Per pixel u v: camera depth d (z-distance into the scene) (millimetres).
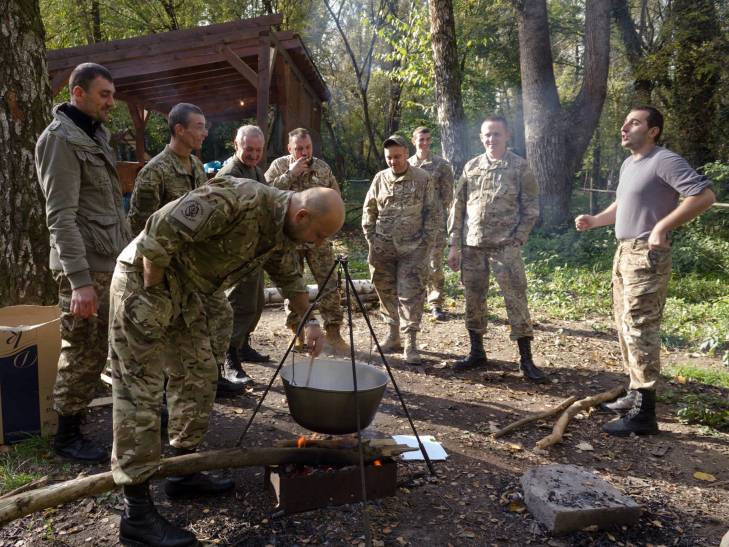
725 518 2857
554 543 2619
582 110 12664
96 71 3055
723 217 11281
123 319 2422
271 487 2910
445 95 10734
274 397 4336
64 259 2920
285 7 22406
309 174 5012
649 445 3699
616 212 4043
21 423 3395
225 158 24156
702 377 5031
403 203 5090
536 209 4805
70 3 19781
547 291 8383
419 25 12906
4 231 4051
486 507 2914
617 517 2738
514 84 23281
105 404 3980
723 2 16234
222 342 3604
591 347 5918
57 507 2781
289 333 6121
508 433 3830
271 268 2852
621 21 18609
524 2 12281
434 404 4316
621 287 4152
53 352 3438
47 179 2918
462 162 10812
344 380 3314
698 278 9180
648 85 18234
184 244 2352
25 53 4098
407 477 3176
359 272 9602
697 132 16922
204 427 2895
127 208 10250
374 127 28578
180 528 2520
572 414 4031
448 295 7973
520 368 4969
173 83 12375
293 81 12219
